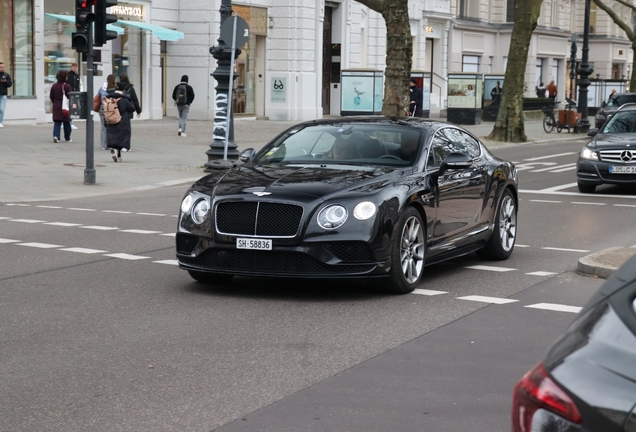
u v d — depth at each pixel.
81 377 6.49
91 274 10.48
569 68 77.31
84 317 8.38
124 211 16.31
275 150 10.65
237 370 6.67
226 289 9.70
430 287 9.89
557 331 7.92
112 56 39.72
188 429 5.41
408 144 10.30
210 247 9.22
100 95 27.50
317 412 5.71
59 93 28.70
